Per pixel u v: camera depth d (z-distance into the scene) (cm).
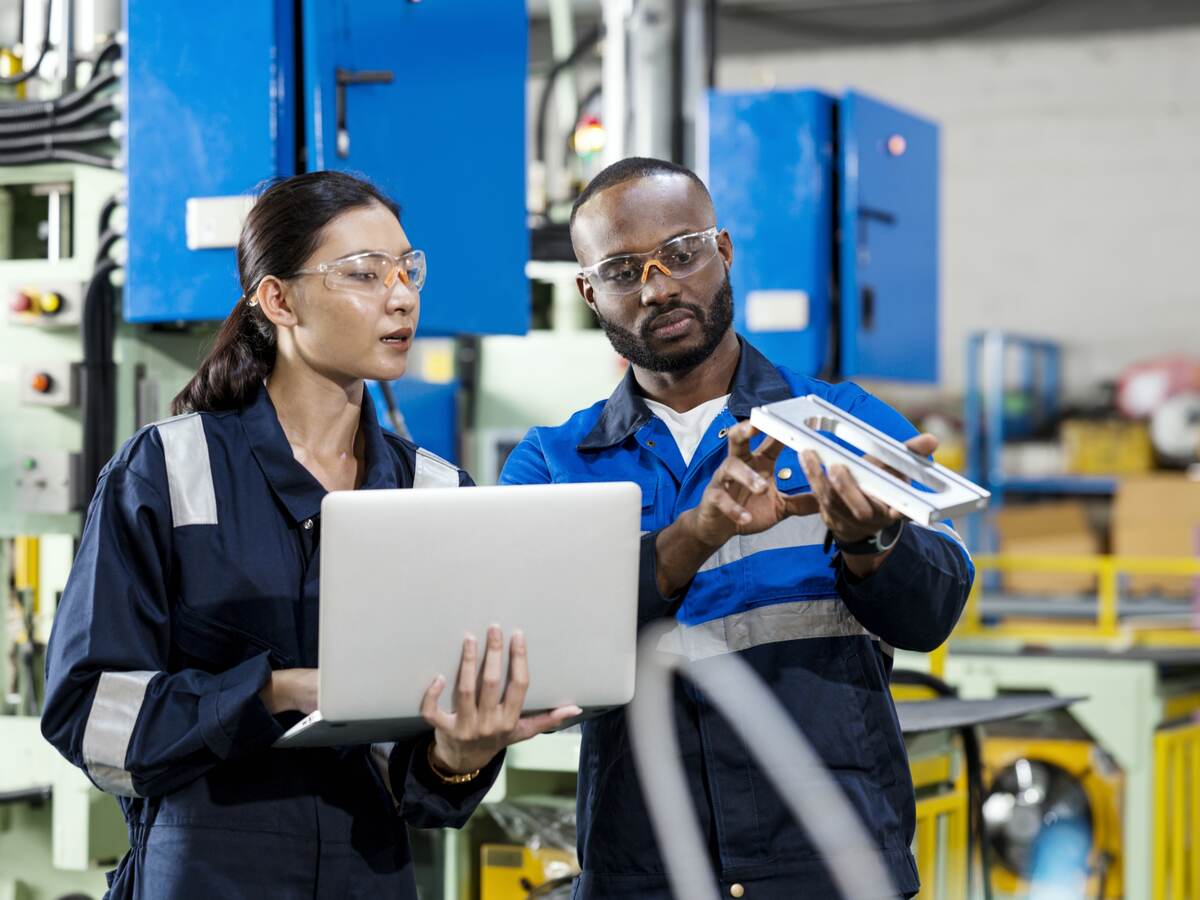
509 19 305
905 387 1048
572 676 154
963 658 447
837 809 168
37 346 299
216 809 160
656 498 186
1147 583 788
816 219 405
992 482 871
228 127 257
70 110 292
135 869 162
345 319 166
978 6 1043
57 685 158
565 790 331
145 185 263
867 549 161
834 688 177
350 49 261
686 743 175
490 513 148
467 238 291
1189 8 1006
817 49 1073
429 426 460
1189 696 461
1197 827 448
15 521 297
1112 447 936
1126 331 1019
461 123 290
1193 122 1008
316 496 166
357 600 145
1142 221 1017
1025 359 985
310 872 161
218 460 166
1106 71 1023
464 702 149
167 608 162
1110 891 434
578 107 478
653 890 175
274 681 157
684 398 193
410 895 169
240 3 256
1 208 318
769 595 179
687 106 451
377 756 172
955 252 1054
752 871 171
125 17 264
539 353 485
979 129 1047
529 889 315
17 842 302
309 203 167
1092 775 437
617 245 184
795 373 195
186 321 281
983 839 293
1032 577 786
